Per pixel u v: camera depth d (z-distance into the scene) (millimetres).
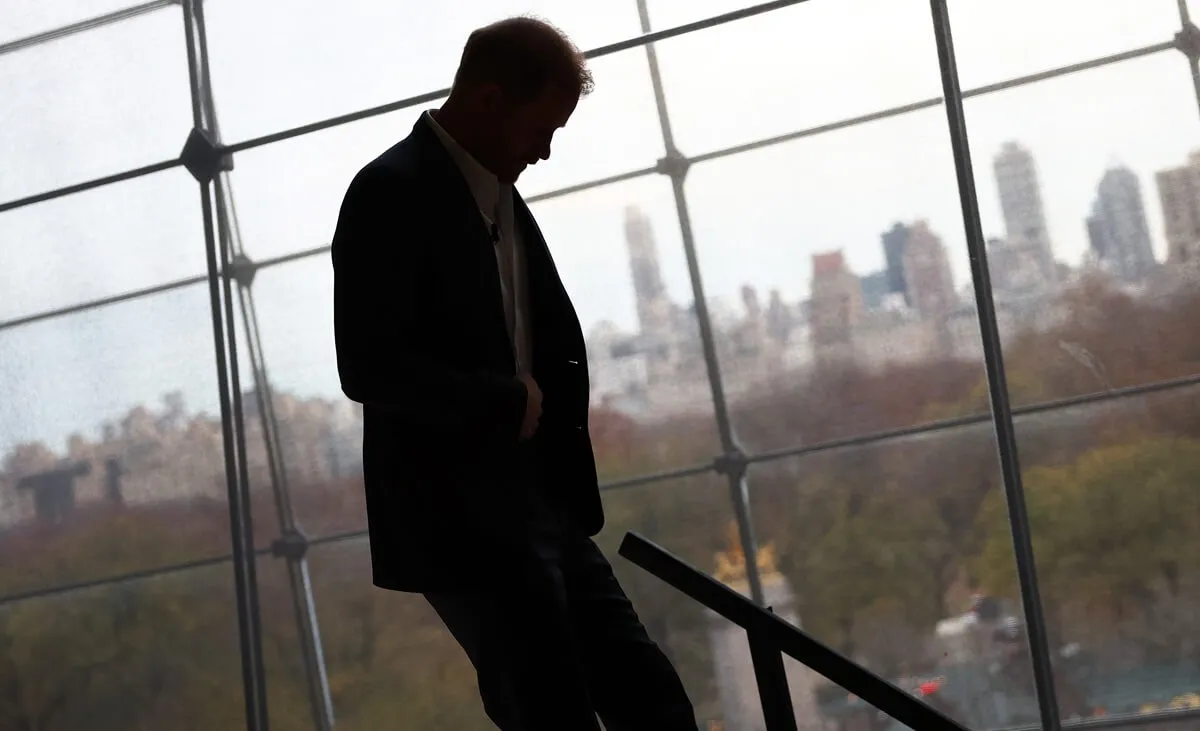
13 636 5109
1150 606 4176
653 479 4566
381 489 1604
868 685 1476
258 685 4773
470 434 1588
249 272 4891
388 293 1530
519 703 1534
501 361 1613
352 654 4816
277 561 4871
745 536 4492
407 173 1604
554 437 1752
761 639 1533
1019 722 4238
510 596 1541
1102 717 4176
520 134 1663
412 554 1568
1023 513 4148
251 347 4898
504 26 1650
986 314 4207
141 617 5016
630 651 1665
